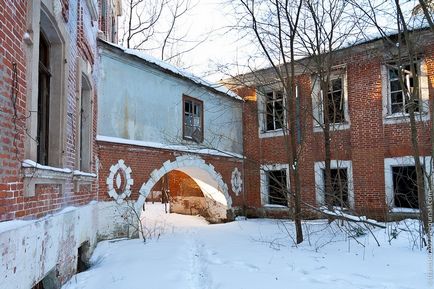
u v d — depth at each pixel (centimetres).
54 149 566
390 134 1316
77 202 709
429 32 1165
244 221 1565
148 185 1185
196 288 568
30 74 420
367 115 1372
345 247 850
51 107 572
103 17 1397
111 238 1037
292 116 976
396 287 533
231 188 1645
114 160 1071
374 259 712
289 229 1216
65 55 590
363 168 1369
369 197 1344
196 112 1488
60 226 540
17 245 358
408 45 835
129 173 1119
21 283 369
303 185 1490
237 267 692
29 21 420
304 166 1504
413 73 848
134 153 1146
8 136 360
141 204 1152
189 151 1380
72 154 661
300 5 915
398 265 654
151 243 980
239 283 574
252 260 749
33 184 420
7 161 356
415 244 784
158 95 1280
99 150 1020
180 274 624
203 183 1628
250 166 1720
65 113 583
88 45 833
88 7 834
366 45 1340
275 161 1623
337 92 1473
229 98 1683
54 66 581
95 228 935
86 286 562
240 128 1759
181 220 1670
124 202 1092
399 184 1314
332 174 1460
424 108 1230
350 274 614
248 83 1578
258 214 1669
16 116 380
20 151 393
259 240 1041
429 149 1207
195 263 757
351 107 1414
